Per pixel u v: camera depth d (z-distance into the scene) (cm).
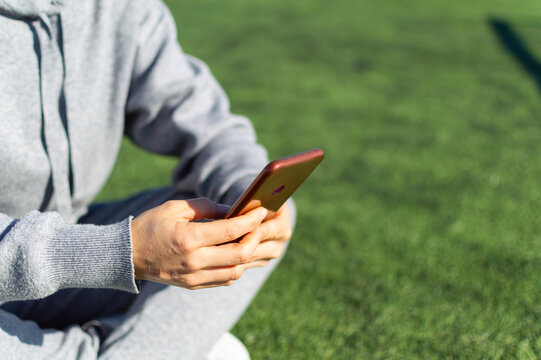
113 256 74
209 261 74
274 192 77
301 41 573
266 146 312
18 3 87
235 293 100
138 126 116
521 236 216
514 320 162
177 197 112
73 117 97
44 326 103
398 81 449
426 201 247
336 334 156
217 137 110
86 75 99
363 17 719
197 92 113
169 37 113
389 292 177
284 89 417
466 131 341
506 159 298
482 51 562
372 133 335
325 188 259
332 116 364
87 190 109
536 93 426
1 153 87
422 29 661
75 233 76
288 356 147
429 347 151
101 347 91
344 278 185
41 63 92
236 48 532
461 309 168
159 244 73
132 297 107
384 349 150
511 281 184
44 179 97
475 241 212
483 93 423
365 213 234
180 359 91
